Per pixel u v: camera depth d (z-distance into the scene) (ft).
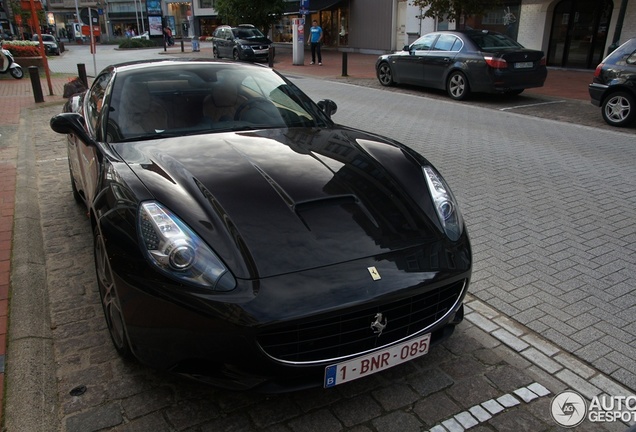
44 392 8.01
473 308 10.82
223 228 7.50
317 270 7.21
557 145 25.80
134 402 7.95
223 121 11.15
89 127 11.69
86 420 7.54
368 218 8.18
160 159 9.14
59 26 214.28
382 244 7.82
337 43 100.37
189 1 183.62
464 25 52.26
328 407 7.95
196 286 6.93
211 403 7.98
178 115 11.03
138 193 8.02
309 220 7.89
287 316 6.75
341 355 7.34
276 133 10.82
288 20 115.55
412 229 8.27
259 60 76.18
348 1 94.02
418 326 7.97
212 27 170.60
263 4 87.04
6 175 19.49
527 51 38.70
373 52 90.58
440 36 42.39
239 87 12.25
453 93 40.93
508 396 8.23
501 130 29.48
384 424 7.63
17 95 43.86
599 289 11.57
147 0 133.59
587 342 9.65
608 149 25.00
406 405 8.01
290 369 7.07
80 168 12.78
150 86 11.64
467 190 18.51
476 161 22.50
